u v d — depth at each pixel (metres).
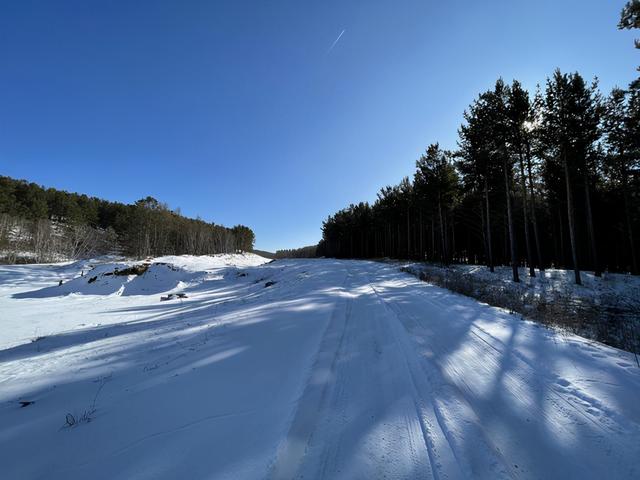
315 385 3.64
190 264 32.38
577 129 17.73
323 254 83.62
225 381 3.88
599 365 3.97
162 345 5.89
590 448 2.46
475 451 2.45
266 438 2.64
